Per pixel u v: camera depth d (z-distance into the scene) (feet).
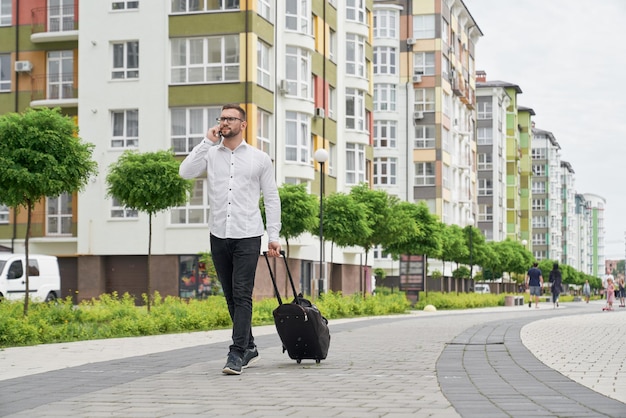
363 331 57.93
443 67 253.24
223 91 135.64
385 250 155.12
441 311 131.64
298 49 150.71
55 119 65.41
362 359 36.27
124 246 135.95
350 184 180.04
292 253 149.28
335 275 176.86
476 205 308.60
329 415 21.07
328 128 169.07
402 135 245.86
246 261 31.37
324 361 35.35
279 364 34.06
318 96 164.14
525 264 260.62
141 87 137.69
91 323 66.80
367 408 22.18
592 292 508.94
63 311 69.92
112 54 139.44
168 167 82.33
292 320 32.53
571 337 50.85
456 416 20.67
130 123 138.51
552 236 517.55
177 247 134.10
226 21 136.05
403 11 250.98
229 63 136.15
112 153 137.90
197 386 27.20
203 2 137.08
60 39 142.61
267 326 69.36
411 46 250.16
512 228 360.07
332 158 173.47
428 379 28.81
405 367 32.81
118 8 139.13
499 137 340.39
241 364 30.66
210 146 32.40
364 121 185.68
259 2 139.95
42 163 64.34
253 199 31.89
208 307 76.18
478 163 334.85
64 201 141.49
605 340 48.21
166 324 63.46
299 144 149.79
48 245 140.46
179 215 135.03
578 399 23.56
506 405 22.48
